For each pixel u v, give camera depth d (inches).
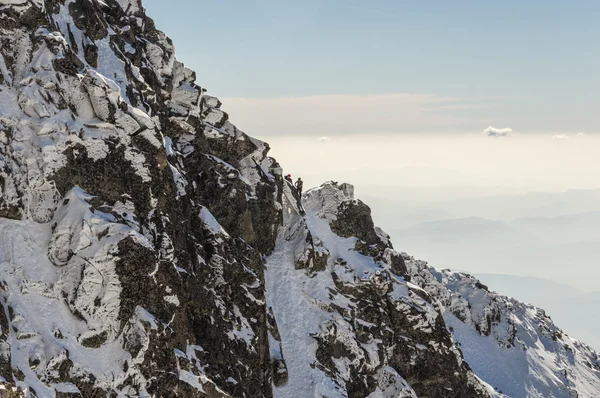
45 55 1389.0
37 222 1302.9
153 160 1455.5
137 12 2044.8
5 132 1309.1
